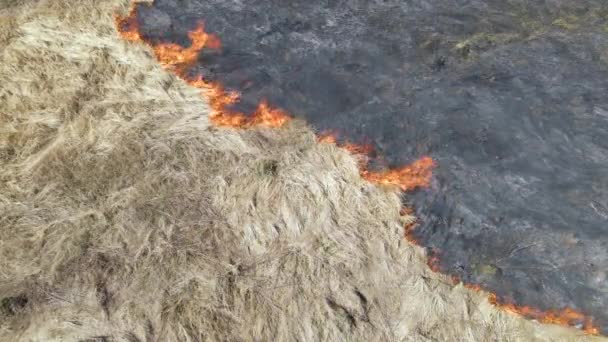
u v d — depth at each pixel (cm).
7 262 372
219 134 445
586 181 428
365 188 429
